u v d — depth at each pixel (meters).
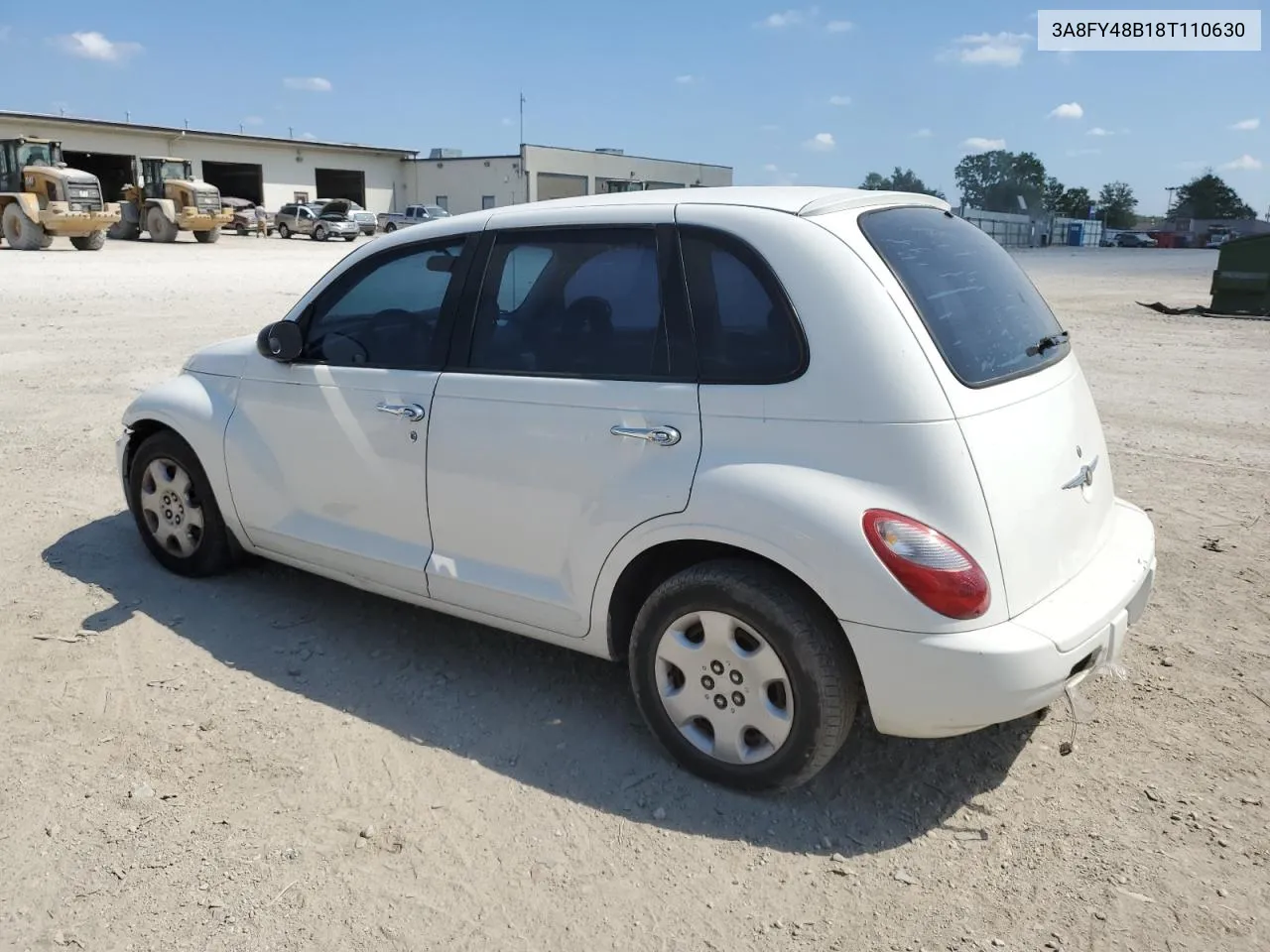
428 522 3.87
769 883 2.91
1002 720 2.90
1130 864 2.98
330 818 3.16
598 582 3.42
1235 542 5.66
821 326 3.00
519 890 2.87
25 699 3.80
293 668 4.11
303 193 65.12
